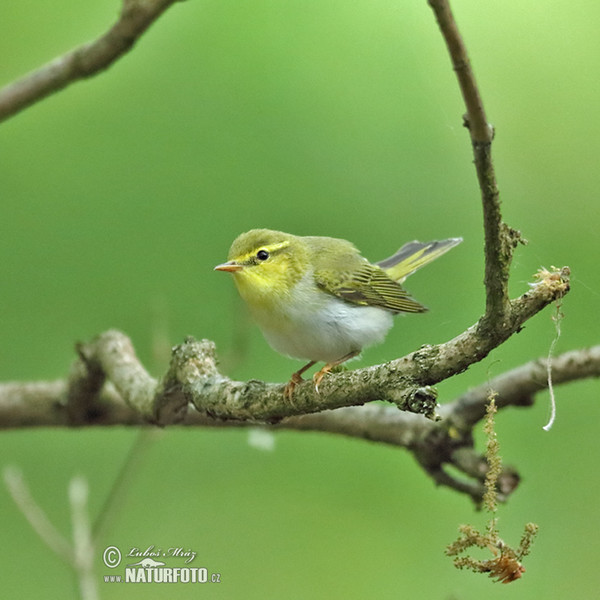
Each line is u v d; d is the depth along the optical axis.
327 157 11.25
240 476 11.60
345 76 11.47
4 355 10.88
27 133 11.53
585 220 11.00
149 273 11.17
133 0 5.41
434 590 10.62
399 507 11.41
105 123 11.53
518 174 11.27
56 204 11.26
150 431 9.11
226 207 11.13
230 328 11.16
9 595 10.65
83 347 9.22
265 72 11.40
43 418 9.74
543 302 5.16
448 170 11.41
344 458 11.75
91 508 11.20
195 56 11.59
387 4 11.69
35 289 11.02
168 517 11.19
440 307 11.11
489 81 11.59
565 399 11.09
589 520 10.45
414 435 9.32
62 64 5.61
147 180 11.33
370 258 10.88
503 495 9.05
